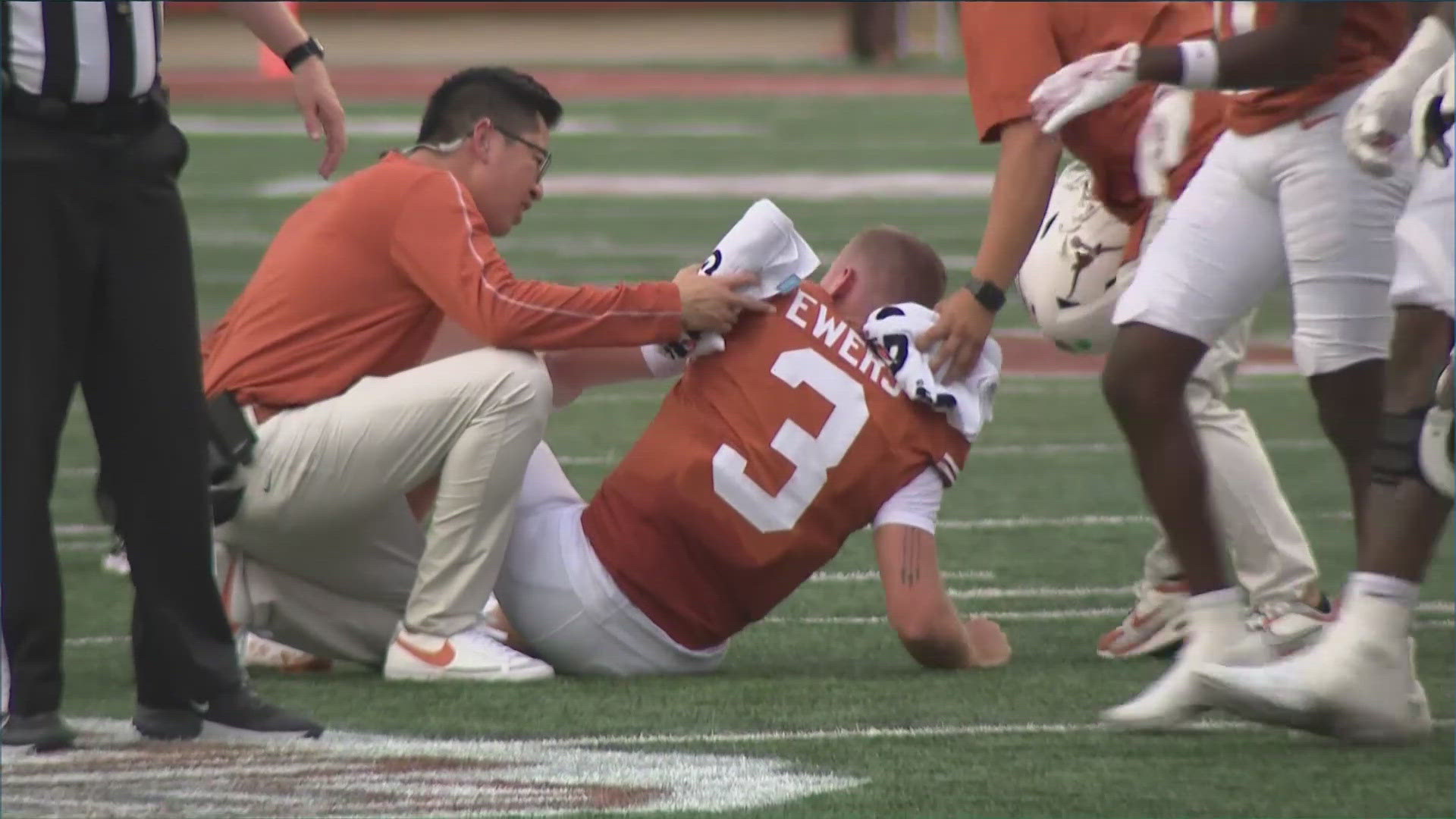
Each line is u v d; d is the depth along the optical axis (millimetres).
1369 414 13375
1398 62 12383
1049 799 10805
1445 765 11523
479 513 13867
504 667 13992
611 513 14086
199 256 41594
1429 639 15312
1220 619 12562
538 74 96312
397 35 105562
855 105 81125
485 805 10797
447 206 13969
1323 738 12203
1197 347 12859
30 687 12008
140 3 11383
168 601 12125
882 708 13086
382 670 14805
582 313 13648
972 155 63000
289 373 14125
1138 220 15234
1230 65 12289
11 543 11758
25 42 11117
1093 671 14359
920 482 14016
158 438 11844
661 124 72875
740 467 13789
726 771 11461
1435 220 11656
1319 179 12922
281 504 13938
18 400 11461
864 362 13969
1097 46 14312
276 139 66250
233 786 11219
